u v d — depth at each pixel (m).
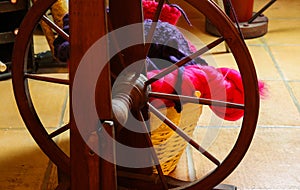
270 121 1.57
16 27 1.96
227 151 1.41
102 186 0.80
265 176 1.30
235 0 2.27
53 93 1.78
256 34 2.27
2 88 1.83
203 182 1.03
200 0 0.87
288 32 2.35
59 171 1.19
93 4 0.73
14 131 1.54
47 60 1.99
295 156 1.39
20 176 1.32
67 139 1.48
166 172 1.28
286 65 1.99
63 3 1.68
